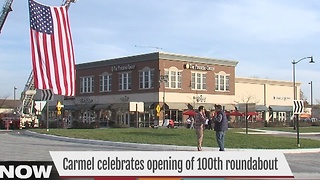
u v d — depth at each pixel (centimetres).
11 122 4919
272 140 2427
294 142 2375
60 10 1625
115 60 6512
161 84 5903
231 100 6794
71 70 1653
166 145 2072
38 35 1566
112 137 2438
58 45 1609
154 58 5969
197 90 6344
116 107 6338
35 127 5031
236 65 6888
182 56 6156
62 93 1619
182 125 5872
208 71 6519
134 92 6225
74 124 4869
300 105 2225
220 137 1725
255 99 7438
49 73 1585
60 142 2403
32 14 1550
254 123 6128
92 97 6919
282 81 7919
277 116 7800
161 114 5834
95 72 6900
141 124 5922
